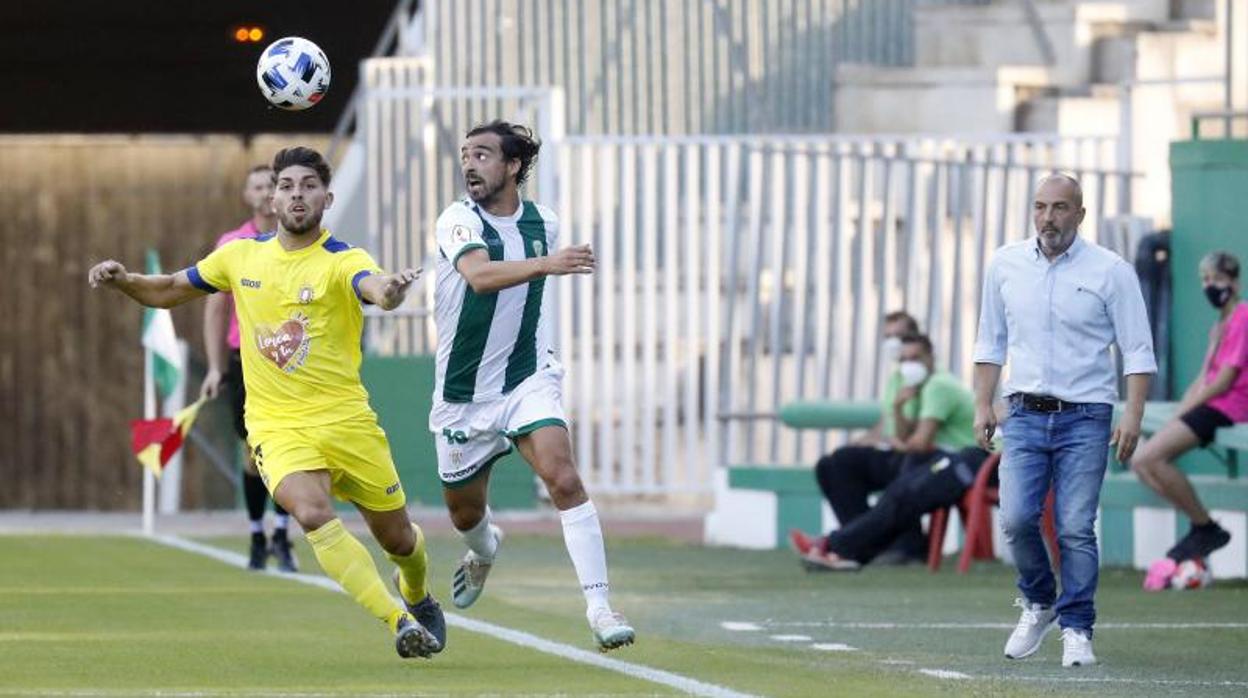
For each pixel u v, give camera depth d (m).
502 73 53.47
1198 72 56.47
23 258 66.31
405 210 51.16
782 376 51.44
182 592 33.41
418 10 54.69
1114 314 25.56
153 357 46.00
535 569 39.28
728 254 50.19
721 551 44.44
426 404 51.16
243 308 23.47
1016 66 55.62
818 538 39.56
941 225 49.38
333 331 23.27
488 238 23.92
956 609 32.06
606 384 51.16
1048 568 25.61
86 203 66.38
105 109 69.06
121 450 66.50
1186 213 46.25
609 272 51.25
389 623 22.59
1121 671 24.22
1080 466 25.39
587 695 20.72
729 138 50.69
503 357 24.12
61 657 24.22
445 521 50.31
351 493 23.67
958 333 49.56
